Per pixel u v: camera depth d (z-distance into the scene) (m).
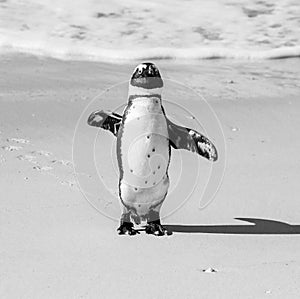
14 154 9.42
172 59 17.58
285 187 8.78
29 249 6.30
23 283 5.46
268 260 6.21
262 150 10.50
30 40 17.48
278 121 12.25
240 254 6.39
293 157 10.23
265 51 18.50
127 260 6.10
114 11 20.09
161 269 5.87
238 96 13.88
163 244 6.64
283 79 15.87
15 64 15.27
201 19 20.19
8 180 8.41
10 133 10.30
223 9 20.98
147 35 18.84
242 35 19.41
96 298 5.20
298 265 6.04
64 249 6.34
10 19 18.84
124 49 17.75
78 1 20.44
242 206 8.03
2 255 6.10
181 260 6.15
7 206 7.53
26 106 11.74
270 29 19.94
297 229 7.28
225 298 5.25
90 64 16.03
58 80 13.97
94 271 5.77
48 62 15.82
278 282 5.59
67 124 10.95
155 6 20.72
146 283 5.52
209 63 17.34
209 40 18.91
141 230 7.10
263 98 13.86
